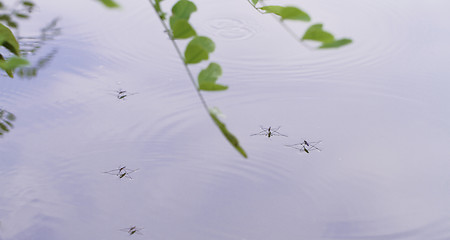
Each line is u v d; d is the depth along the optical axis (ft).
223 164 3.66
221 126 0.99
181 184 3.61
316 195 3.58
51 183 3.59
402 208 3.54
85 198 3.57
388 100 3.82
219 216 3.54
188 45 1.06
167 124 3.75
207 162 3.67
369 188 3.59
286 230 3.51
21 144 3.67
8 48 1.44
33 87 3.82
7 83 3.83
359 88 3.87
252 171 3.64
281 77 3.90
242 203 3.57
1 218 3.51
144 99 3.80
